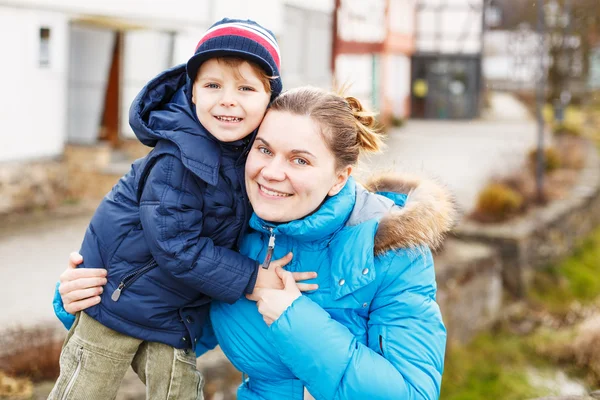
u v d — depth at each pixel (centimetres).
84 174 1037
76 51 1108
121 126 1186
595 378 895
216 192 200
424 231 185
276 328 182
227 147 201
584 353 935
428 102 2716
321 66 1928
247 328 196
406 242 184
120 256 203
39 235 859
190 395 212
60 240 841
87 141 1098
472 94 2688
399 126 2350
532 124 2481
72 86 1112
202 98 195
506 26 2692
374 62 2295
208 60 193
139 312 202
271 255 193
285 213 185
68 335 214
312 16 1847
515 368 919
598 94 3020
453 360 909
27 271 714
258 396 201
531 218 1262
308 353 180
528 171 1527
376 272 188
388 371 181
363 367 179
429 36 2683
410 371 183
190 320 207
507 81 3456
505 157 1617
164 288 202
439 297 898
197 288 195
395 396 179
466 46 2672
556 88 2856
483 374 902
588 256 1378
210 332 224
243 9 1345
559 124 2317
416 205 188
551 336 1013
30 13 959
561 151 1798
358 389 179
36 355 512
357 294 188
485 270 1048
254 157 187
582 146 2017
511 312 1089
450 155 1677
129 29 1114
